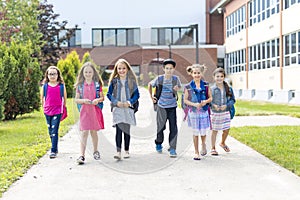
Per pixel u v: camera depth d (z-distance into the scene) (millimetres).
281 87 23797
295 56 22000
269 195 5219
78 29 38844
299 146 8445
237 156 7586
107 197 5195
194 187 5598
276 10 24422
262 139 9281
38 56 29391
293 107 19781
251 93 29094
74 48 36562
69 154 7898
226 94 7699
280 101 23922
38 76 14797
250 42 29203
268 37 25719
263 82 26938
